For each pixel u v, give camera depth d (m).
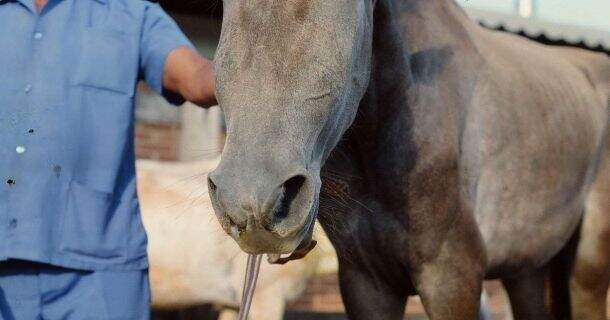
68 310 2.99
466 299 3.73
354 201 3.67
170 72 3.20
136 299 3.09
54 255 2.96
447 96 3.73
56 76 3.00
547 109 4.37
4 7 3.03
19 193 2.95
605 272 4.85
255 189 2.34
